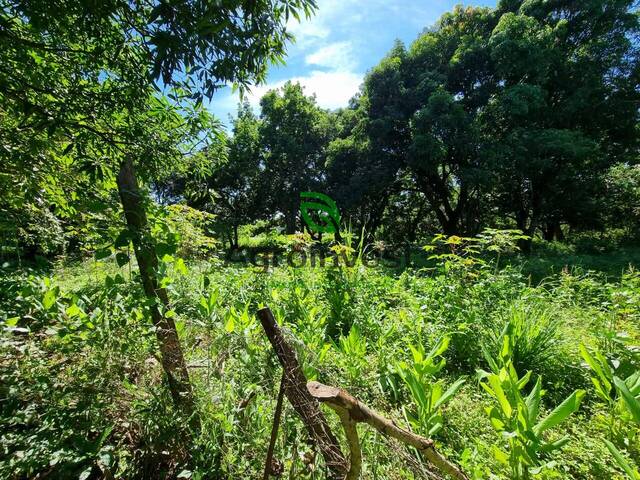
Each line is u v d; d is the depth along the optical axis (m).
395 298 4.40
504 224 17.17
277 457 1.70
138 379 1.90
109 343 1.57
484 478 1.81
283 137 16.11
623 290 3.98
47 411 1.47
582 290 4.71
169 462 1.67
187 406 1.70
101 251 1.50
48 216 2.84
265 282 4.58
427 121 11.12
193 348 2.17
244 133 17.06
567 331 3.46
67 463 1.34
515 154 10.86
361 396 2.52
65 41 1.94
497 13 13.39
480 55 12.06
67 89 2.02
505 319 3.30
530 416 1.75
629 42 11.45
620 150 13.03
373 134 12.91
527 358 2.89
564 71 11.91
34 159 2.23
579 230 17.41
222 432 1.66
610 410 2.21
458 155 12.17
